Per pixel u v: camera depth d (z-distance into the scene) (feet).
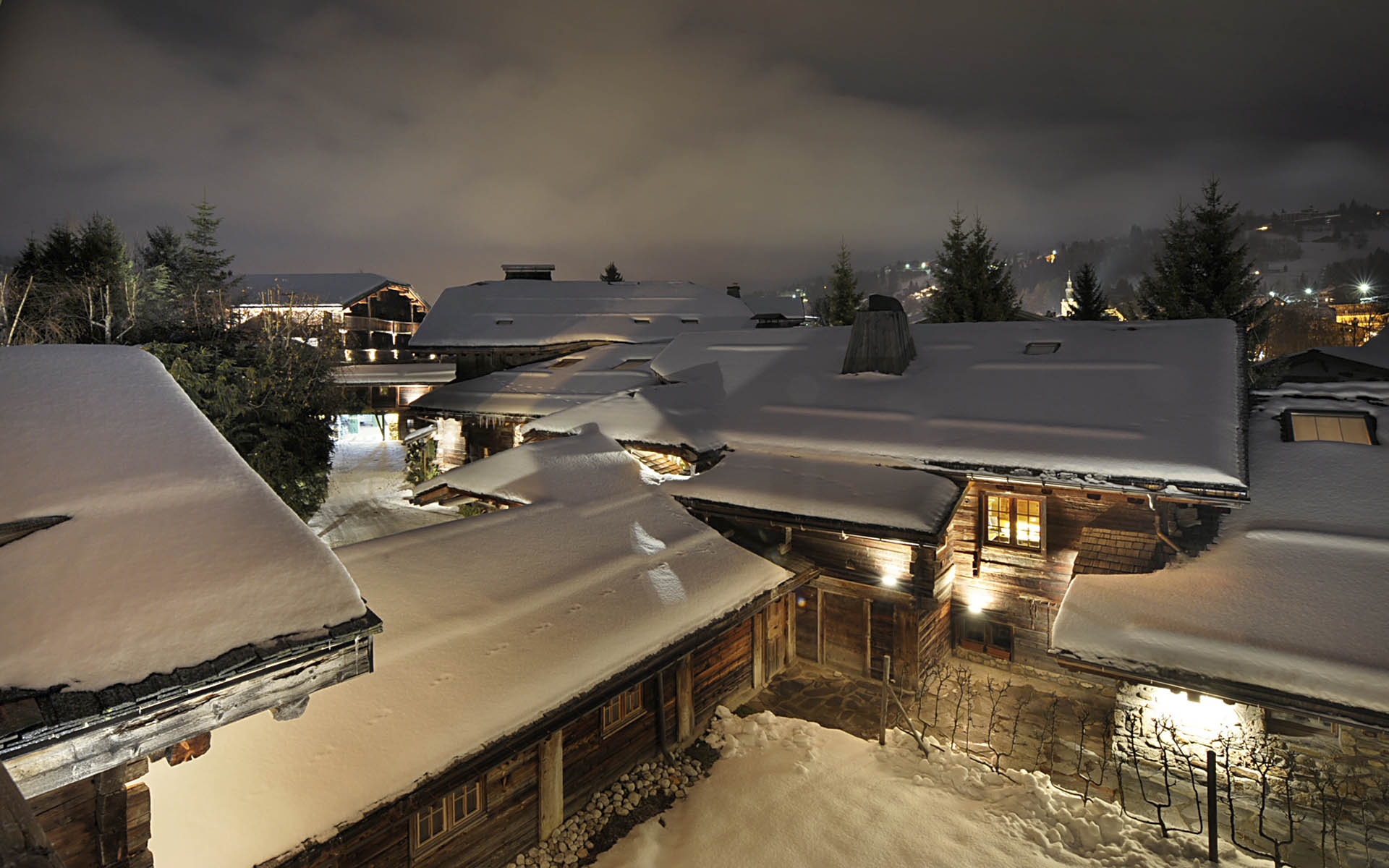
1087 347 46.75
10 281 55.57
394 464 102.73
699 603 30.32
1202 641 26.66
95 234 66.74
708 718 33.50
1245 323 78.64
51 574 12.09
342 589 13.87
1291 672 24.45
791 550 40.52
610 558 32.50
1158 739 29.96
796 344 59.82
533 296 97.35
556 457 43.83
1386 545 29.73
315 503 54.13
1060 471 35.99
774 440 46.21
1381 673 23.43
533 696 22.11
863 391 49.16
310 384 54.49
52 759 10.44
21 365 18.37
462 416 72.54
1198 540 34.12
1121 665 27.14
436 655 23.20
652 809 27.20
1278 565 30.35
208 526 14.16
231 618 12.39
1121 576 32.45
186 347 48.19
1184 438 35.37
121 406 17.47
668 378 60.23
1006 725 33.88
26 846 5.06
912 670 37.09
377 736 19.39
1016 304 104.78
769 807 26.13
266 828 16.35
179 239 116.67
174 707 11.44
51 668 10.57
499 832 23.61
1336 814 24.26
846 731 33.55
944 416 43.52
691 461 46.37
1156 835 23.90
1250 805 27.02
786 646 40.50
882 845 23.57
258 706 12.53
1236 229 79.10
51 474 14.37
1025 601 39.99
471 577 29.01
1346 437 40.88
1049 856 22.77
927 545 33.94
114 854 13.33
